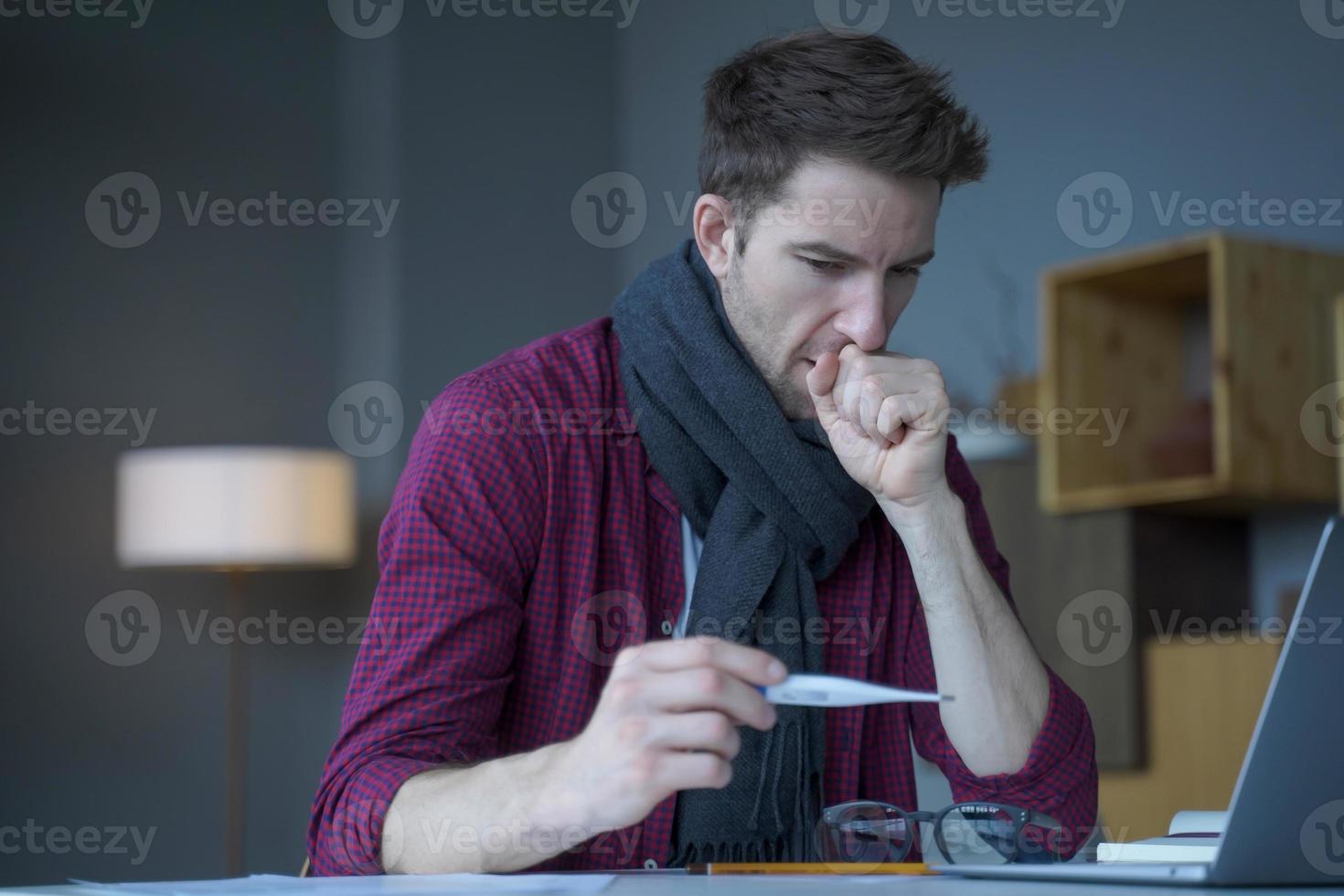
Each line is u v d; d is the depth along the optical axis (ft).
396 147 23.95
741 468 7.33
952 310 19.58
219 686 22.80
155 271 22.91
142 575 22.41
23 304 21.93
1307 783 4.07
